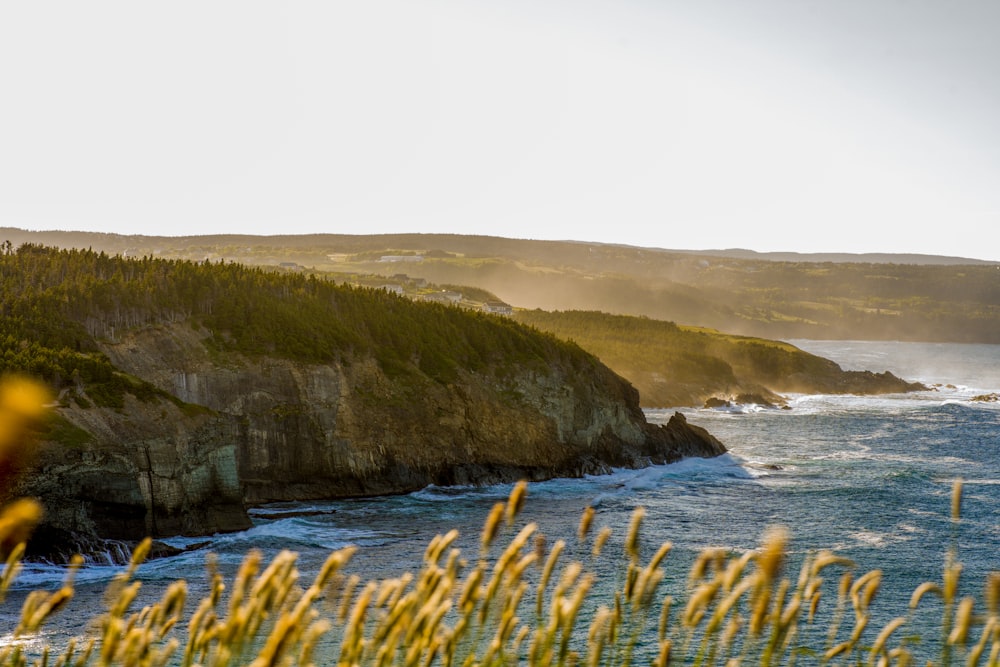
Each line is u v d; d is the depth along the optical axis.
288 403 83.62
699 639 36.09
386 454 86.69
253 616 7.75
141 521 61.47
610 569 51.62
